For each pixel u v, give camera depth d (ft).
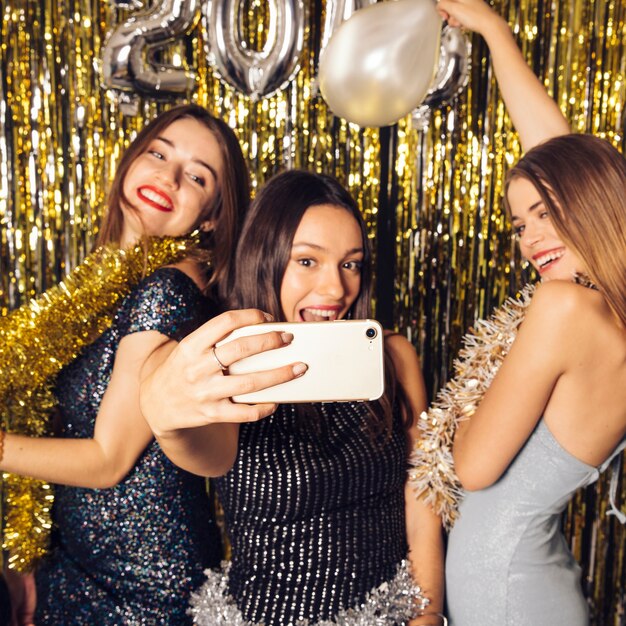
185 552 4.13
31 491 4.19
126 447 3.84
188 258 4.43
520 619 3.59
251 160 6.83
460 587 3.75
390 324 7.22
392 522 3.71
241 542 3.54
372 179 6.94
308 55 6.75
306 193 3.72
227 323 2.20
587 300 3.38
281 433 3.48
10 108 6.57
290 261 3.70
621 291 3.44
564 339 3.34
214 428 2.91
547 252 3.83
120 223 4.88
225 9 6.35
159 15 6.28
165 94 6.51
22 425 4.24
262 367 2.52
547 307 3.38
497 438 3.49
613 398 3.47
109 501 4.05
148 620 4.03
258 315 2.25
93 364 4.14
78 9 6.52
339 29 4.91
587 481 3.62
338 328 2.54
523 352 3.42
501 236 6.97
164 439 2.52
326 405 3.63
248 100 6.74
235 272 3.92
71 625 4.06
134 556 4.07
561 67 6.87
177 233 4.69
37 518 4.18
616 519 7.06
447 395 3.94
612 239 3.46
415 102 4.88
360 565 3.50
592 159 3.59
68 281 4.28
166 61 6.57
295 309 3.74
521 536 3.64
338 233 3.69
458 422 3.84
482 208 6.97
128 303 4.11
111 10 6.54
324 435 3.55
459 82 6.65
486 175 6.93
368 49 4.67
